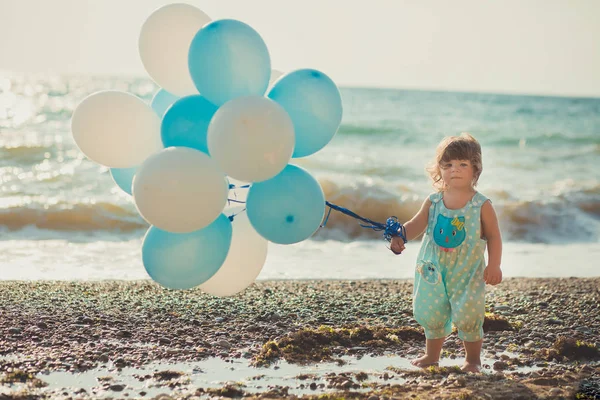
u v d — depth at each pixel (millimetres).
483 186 13352
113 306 5363
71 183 10953
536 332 4906
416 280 4008
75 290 5879
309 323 5082
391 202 11102
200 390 3482
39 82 27297
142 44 3662
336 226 9641
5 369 3756
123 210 9414
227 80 3244
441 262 3896
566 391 3566
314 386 3617
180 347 4344
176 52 3592
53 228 9023
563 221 10914
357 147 17156
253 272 3770
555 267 8000
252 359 4129
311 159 14805
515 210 11102
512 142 19641
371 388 3604
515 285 6742
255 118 3025
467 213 3844
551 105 25125
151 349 4270
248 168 3072
